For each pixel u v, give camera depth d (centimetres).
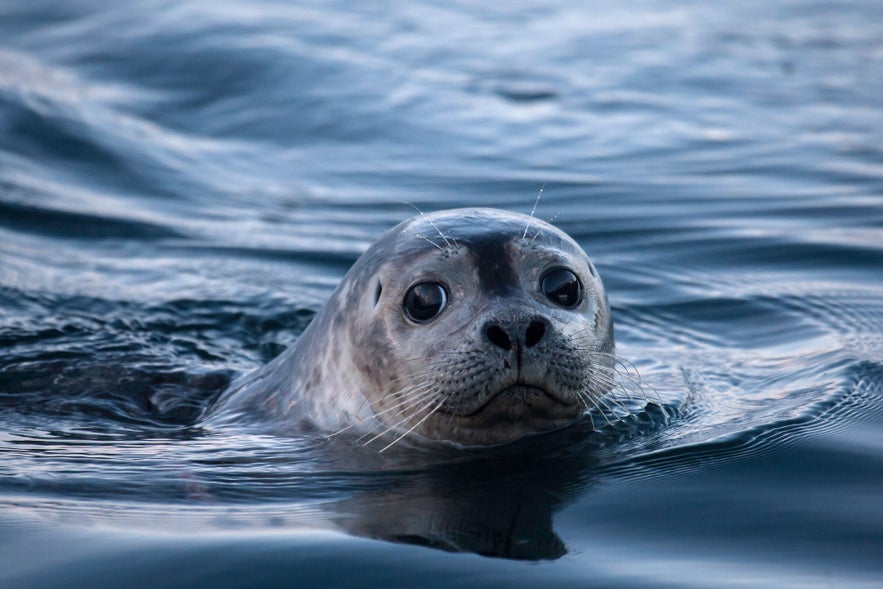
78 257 3347
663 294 2889
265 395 2191
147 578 1375
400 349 1839
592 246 3256
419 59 5650
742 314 2716
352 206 3828
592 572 1367
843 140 4397
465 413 1777
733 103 4991
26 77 5125
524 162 4262
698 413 2034
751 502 1588
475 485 1697
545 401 1773
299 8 6438
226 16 6144
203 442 1984
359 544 1460
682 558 1408
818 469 1711
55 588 1355
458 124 4772
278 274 3191
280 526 1544
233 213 3794
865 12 6612
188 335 2764
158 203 3894
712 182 3894
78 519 1580
